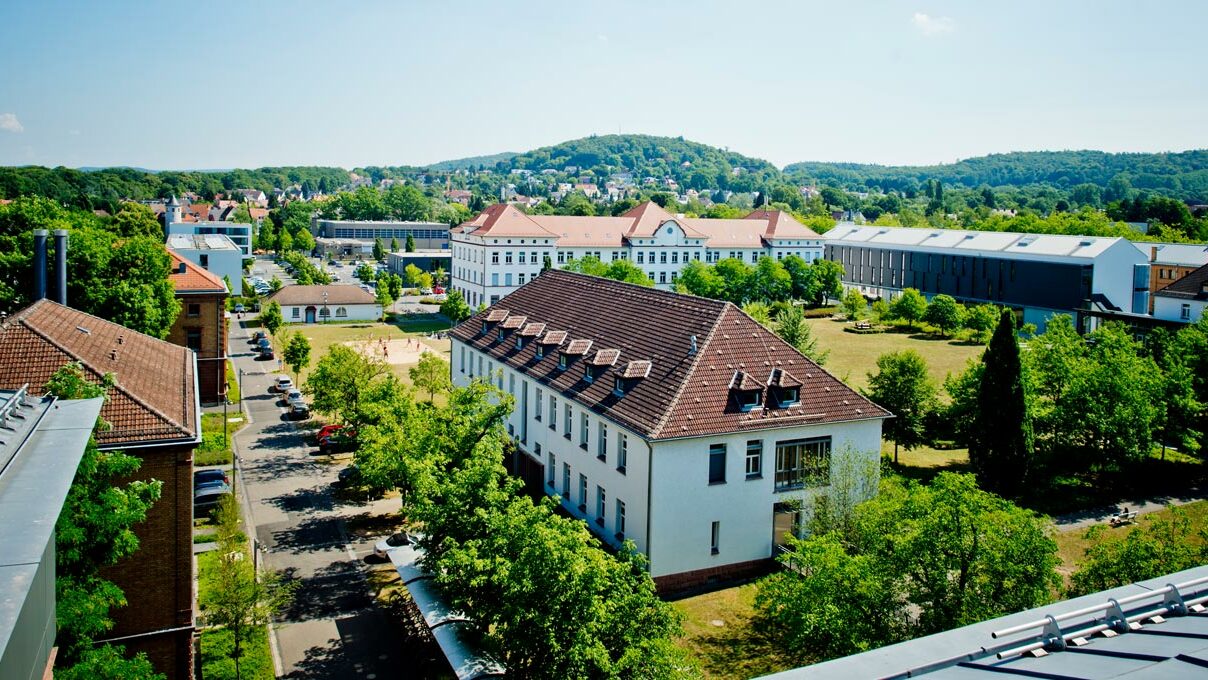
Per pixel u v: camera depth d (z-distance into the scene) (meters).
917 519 25.55
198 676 30.25
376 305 129.75
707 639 33.06
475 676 26.28
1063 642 10.45
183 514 28.66
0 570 10.58
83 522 20.89
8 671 9.59
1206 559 27.75
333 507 47.28
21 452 15.30
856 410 40.38
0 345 30.02
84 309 56.97
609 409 40.31
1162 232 177.88
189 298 70.19
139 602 28.28
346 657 31.52
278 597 32.34
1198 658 9.33
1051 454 53.53
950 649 10.41
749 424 37.97
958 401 53.66
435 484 31.25
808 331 68.62
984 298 131.62
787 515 40.09
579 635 22.44
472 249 141.12
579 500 44.28
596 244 143.62
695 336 41.78
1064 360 54.34
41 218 64.75
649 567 36.78
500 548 25.97
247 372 87.38
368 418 48.25
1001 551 24.28
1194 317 88.88
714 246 154.00
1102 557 26.92
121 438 27.53
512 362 52.31
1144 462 56.22
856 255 162.62
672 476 36.81
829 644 24.38
